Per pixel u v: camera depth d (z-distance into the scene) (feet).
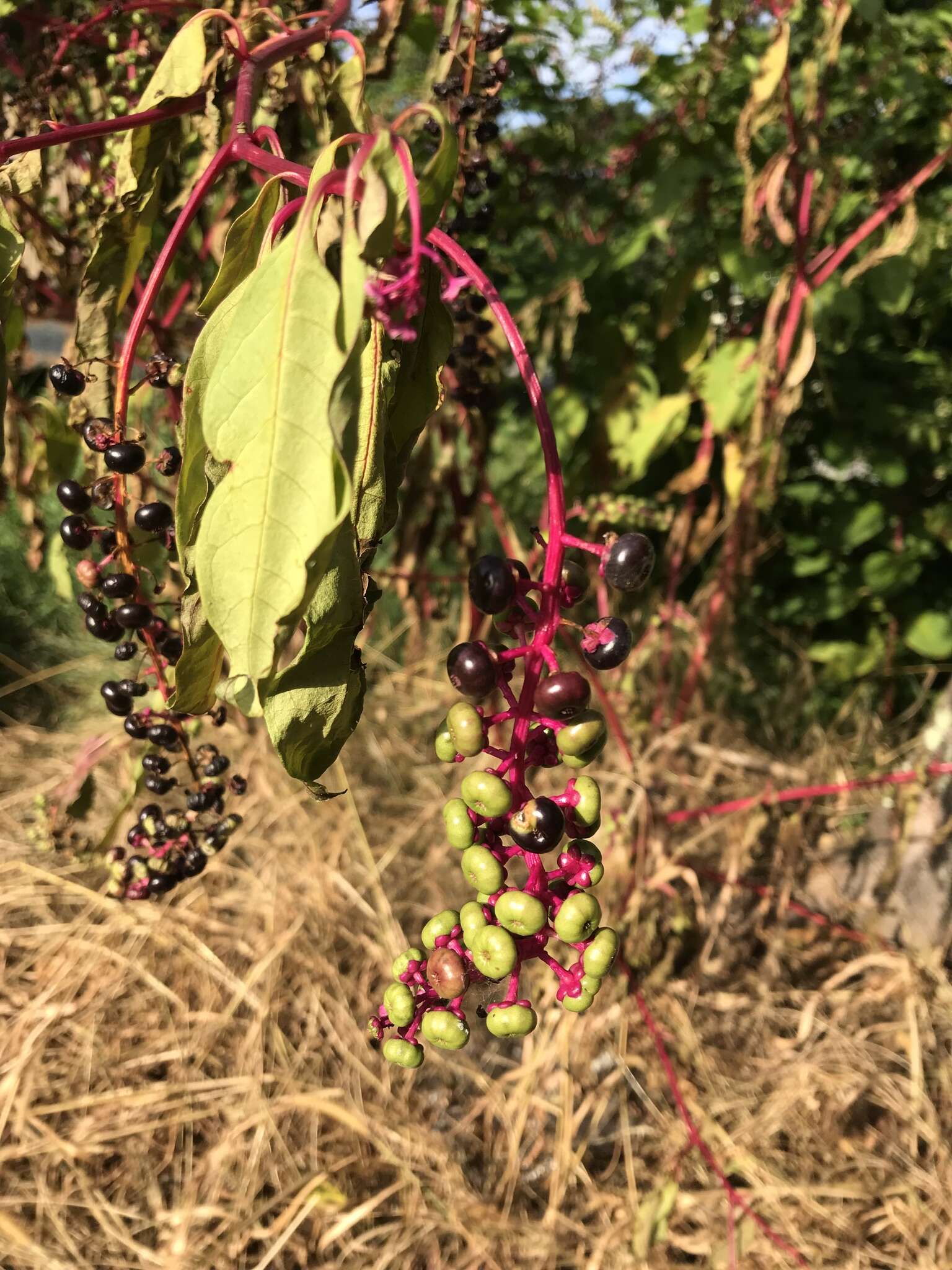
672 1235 1.48
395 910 1.96
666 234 2.02
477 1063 1.72
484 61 1.55
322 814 2.10
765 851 2.09
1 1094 1.53
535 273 2.37
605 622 0.66
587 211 2.37
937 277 2.32
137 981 1.75
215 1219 1.44
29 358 1.66
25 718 2.58
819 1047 1.69
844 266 2.10
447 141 0.57
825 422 2.48
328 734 0.68
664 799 2.06
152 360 0.85
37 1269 1.36
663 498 2.20
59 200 1.56
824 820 2.14
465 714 0.66
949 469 2.47
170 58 0.87
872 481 2.54
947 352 2.54
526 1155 1.61
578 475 2.29
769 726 2.48
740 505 2.01
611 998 1.68
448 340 0.76
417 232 0.56
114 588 0.90
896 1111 1.60
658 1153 1.59
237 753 2.17
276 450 0.59
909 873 1.88
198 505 0.70
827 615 2.56
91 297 0.98
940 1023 1.74
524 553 2.11
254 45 1.06
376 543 0.73
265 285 0.60
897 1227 1.46
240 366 0.60
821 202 1.92
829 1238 1.46
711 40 1.67
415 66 2.13
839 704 2.60
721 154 2.20
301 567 0.58
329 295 0.58
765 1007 1.75
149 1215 1.45
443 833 2.14
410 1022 0.70
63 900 1.91
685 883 1.97
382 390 0.70
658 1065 1.65
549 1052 1.62
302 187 0.69
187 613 0.72
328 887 1.92
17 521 2.64
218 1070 1.64
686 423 2.26
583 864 0.68
